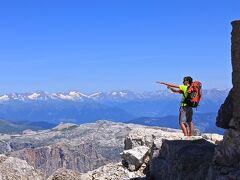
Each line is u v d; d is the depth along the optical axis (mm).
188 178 18469
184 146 20156
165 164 21109
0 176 16438
